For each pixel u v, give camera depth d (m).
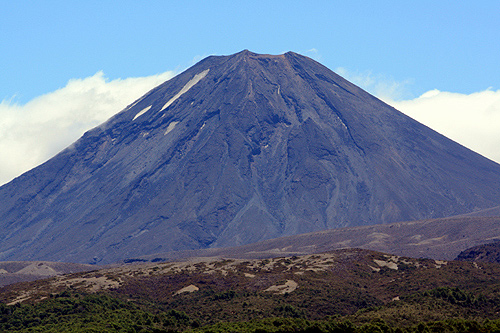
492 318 193.75
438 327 176.00
